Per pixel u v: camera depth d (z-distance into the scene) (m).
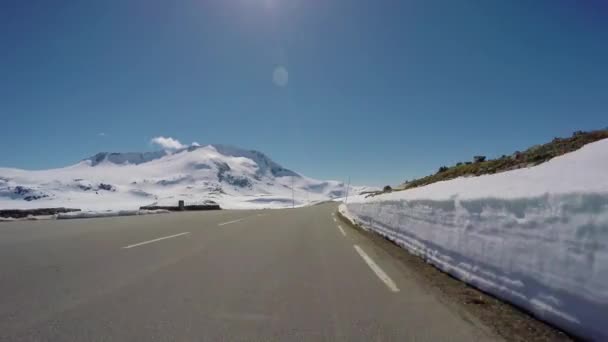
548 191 3.56
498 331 3.33
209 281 5.23
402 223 8.75
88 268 5.98
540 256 3.56
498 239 4.29
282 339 3.18
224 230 12.66
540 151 10.38
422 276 5.55
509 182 6.05
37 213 21.59
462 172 13.53
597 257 2.91
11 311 3.82
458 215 5.41
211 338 3.19
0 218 17.41
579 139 9.68
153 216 20.45
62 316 3.68
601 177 4.16
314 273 5.82
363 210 15.71
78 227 12.78
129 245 8.57
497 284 4.26
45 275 5.46
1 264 6.24
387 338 3.20
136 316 3.71
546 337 3.15
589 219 3.02
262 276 5.59
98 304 4.09
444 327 3.45
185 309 3.96
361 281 5.29
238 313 3.84
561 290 3.25
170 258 6.99
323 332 3.34
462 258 5.22
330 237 11.01
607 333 2.77
